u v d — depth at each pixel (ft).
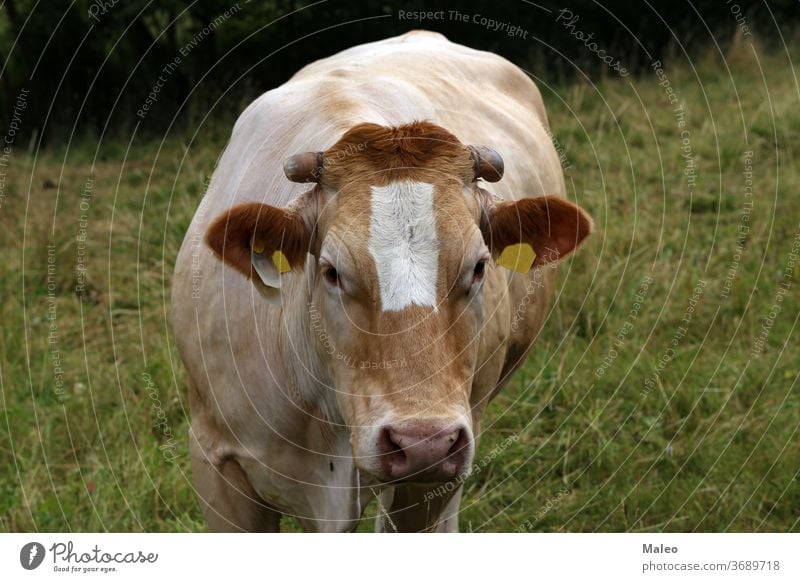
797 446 23.59
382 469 12.91
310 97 17.65
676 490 22.75
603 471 23.63
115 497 22.40
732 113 44.65
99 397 26.07
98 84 50.42
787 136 41.50
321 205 14.05
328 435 16.07
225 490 17.66
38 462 23.66
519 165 21.39
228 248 13.99
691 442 24.14
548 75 50.16
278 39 47.88
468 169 14.10
